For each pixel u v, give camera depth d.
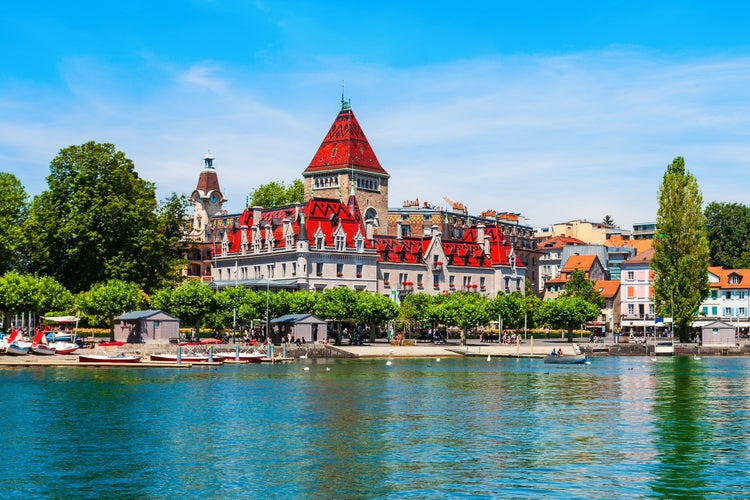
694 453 73.50
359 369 146.62
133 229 176.25
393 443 77.50
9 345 147.62
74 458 71.31
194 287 174.50
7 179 179.38
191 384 118.19
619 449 75.12
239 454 73.00
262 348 167.62
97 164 176.62
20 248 176.00
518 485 63.62
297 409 96.12
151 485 63.69
